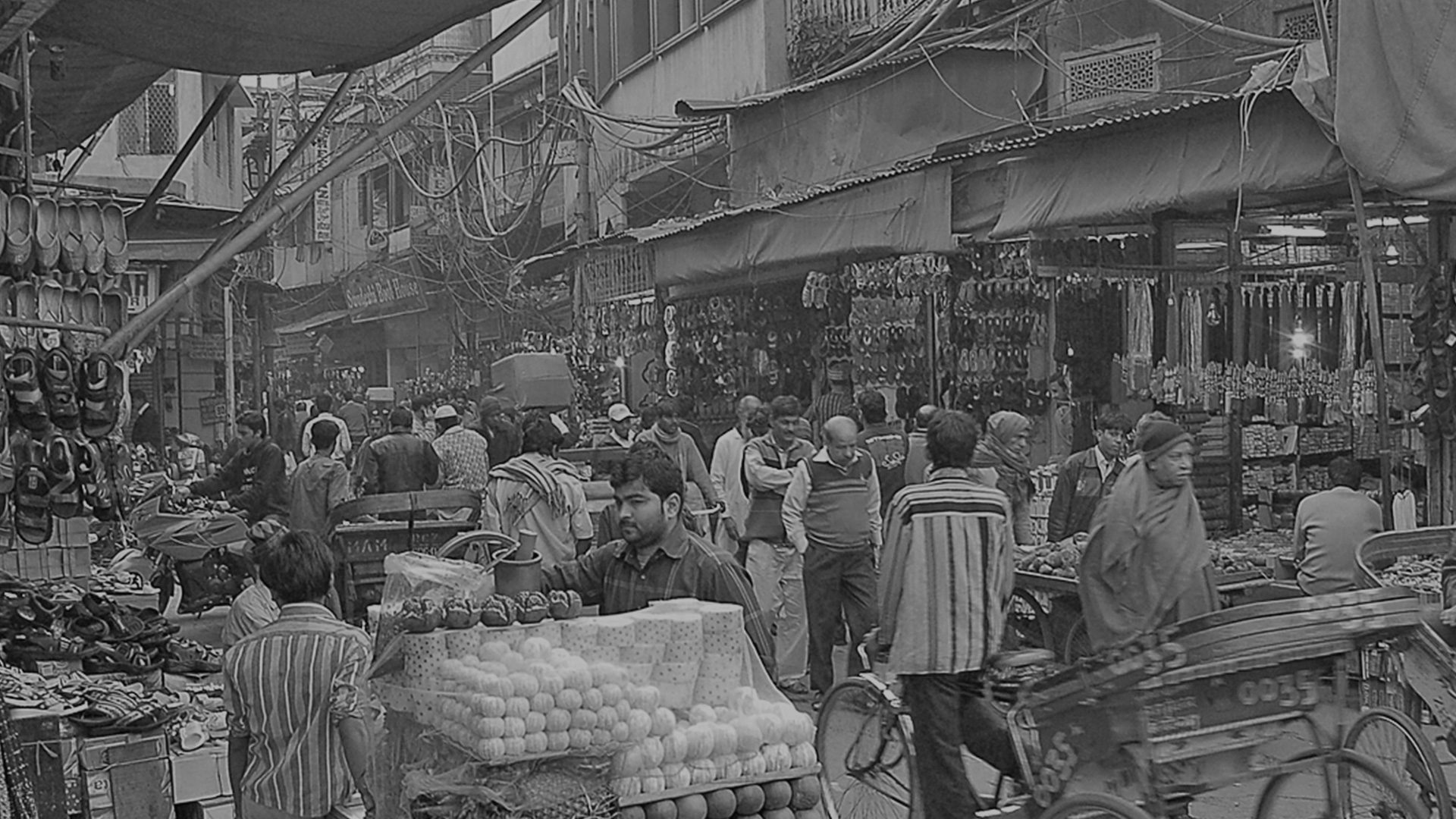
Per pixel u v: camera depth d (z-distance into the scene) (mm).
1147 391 12766
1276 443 13570
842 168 18297
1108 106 15320
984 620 6293
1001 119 16094
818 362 17422
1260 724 5258
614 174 26734
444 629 5047
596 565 6191
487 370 36062
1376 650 7551
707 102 19859
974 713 6336
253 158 39156
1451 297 10148
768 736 5281
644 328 21031
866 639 7105
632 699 5016
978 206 12672
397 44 9555
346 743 5027
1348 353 12727
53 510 8133
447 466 14031
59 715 6102
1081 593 7176
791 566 10617
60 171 15422
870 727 6977
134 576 10055
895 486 11445
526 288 33344
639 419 19094
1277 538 11867
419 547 11492
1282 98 9766
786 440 10695
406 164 40875
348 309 51188
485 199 28812
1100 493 10461
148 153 25031
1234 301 12938
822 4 19359
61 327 8188
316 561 5211
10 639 7266
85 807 6211
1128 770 5184
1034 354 13680
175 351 29625
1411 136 8633
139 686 6875
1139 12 15320
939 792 6332
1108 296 13320
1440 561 9492
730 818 5195
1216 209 11219
